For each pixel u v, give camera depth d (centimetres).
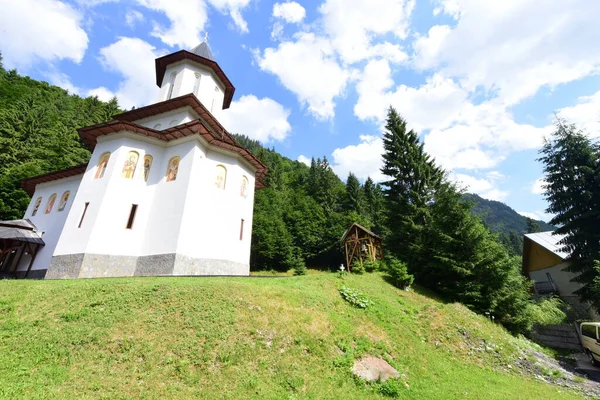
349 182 5228
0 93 4800
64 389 580
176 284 1062
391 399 725
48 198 2348
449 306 1573
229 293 1023
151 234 1688
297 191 6109
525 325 1639
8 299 931
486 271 1673
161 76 2494
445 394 796
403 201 2431
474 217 1792
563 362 1420
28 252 2148
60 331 769
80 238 1596
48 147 3653
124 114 2142
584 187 1950
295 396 660
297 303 1078
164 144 1930
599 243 1836
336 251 4153
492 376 1026
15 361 651
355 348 924
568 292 2536
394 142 2766
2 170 3097
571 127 2041
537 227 6094
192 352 729
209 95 2353
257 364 738
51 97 5372
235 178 1978
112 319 823
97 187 1720
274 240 3916
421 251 2000
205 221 1750
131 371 650
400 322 1253
